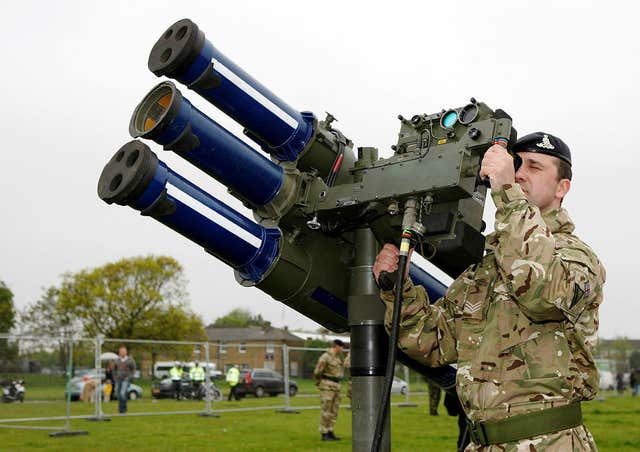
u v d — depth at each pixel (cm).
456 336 285
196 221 305
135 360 2078
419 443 1093
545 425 240
